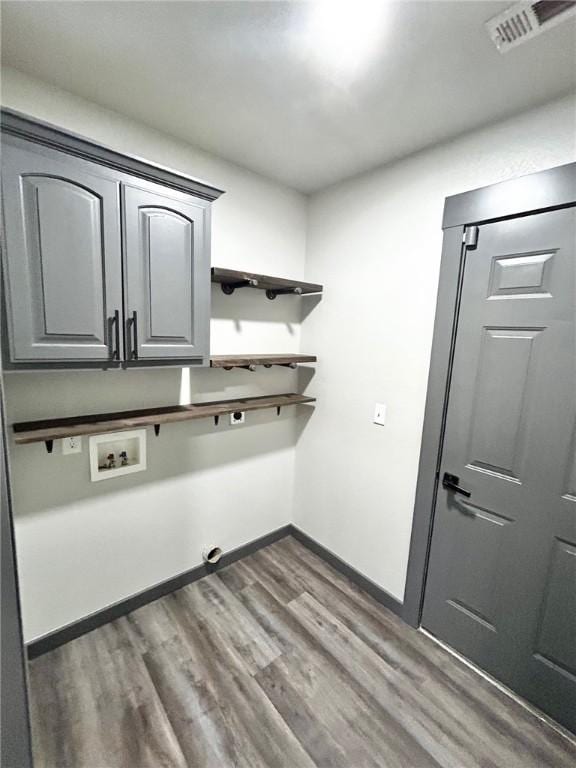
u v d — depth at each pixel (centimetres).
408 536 191
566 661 142
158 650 169
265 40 112
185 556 212
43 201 116
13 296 114
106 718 138
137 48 118
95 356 133
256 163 196
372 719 143
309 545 253
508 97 134
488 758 131
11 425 145
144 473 187
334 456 231
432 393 174
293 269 236
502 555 157
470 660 170
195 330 159
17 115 106
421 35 107
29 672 155
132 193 133
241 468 232
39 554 159
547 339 139
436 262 170
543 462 143
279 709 145
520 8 96
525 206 138
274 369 238
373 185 196
